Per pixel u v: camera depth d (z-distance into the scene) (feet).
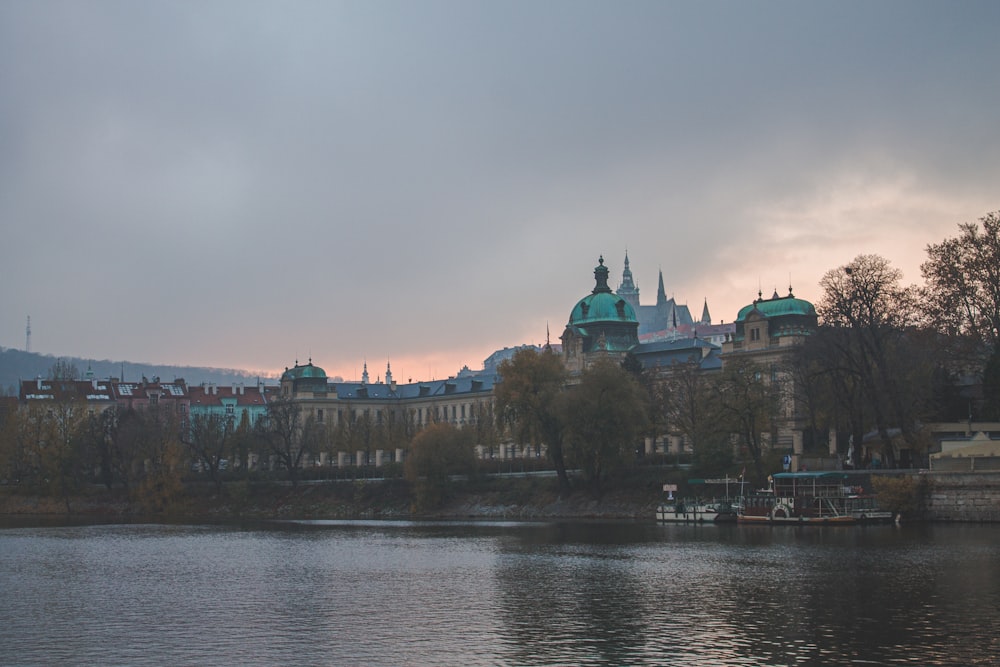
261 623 253.85
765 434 639.35
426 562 370.12
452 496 653.71
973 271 483.51
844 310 482.69
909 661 206.59
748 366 550.36
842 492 468.34
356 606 275.80
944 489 441.27
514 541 442.50
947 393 533.14
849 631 231.30
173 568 366.02
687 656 213.05
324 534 510.99
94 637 240.32
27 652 225.76
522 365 607.78
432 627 245.24
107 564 380.78
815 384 529.86
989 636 224.94
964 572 303.68
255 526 583.58
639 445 640.58
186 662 215.31
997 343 489.67
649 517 553.64
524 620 251.60
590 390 578.25
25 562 390.01
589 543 422.41
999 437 482.28
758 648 218.18
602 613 258.57
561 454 606.96
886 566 318.65
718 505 510.58
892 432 515.50
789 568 324.39
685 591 287.07
